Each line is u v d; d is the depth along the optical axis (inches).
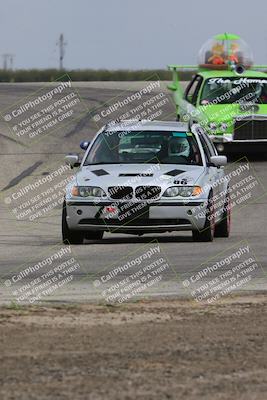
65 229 1571.1
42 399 682.2
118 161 1631.4
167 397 691.4
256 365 775.7
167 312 981.8
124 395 693.9
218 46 2972.4
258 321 934.4
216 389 712.4
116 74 6067.9
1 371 751.1
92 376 739.4
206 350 820.0
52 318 944.9
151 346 830.5
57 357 792.3
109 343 839.1
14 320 933.2
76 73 6279.5
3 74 6510.8
